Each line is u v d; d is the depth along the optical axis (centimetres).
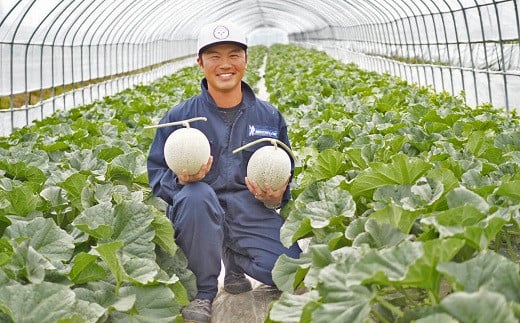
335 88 1377
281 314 293
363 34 2895
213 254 440
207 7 2830
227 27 457
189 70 2514
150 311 340
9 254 359
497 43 1232
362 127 781
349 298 266
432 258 251
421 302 330
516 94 1147
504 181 399
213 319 460
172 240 415
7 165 559
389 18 2202
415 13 1816
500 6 1173
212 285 450
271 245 468
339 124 768
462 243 253
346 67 2038
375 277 253
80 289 341
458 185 392
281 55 3253
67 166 601
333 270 283
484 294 218
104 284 363
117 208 407
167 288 349
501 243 427
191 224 432
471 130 650
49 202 467
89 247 416
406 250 271
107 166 571
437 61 1711
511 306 223
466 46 1439
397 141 584
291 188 536
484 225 306
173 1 2212
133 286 351
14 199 440
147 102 1250
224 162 479
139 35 2441
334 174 525
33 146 744
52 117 1098
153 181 473
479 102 1373
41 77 1329
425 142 599
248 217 472
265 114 491
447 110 861
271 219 477
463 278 249
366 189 439
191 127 477
